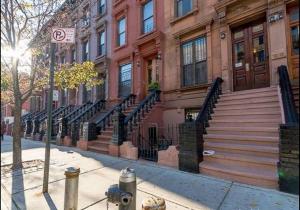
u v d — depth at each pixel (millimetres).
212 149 6531
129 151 8398
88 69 8703
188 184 5230
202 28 9742
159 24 11789
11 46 7203
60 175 6383
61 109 19281
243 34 8742
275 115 6477
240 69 8688
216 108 8031
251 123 6723
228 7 8727
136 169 6754
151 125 10445
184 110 10211
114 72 14719
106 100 15016
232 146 6133
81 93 18062
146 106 10500
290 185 4414
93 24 17078
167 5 11414
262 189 4691
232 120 7176
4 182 5797
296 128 4410
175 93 10641
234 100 7938
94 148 10211
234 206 4004
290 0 7250
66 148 11414
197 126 6219
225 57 8758
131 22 13578
